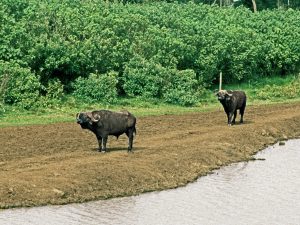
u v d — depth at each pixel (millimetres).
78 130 47938
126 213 30938
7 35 58719
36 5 66562
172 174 37531
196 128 51344
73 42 61656
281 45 85125
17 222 28641
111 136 45938
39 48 58719
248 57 78062
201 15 86938
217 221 30375
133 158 38656
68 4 71312
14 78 55500
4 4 64625
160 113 58438
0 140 43156
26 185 32188
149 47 68125
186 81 65625
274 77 84875
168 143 44125
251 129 51531
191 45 73000
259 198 34406
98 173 34812
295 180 38562
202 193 35062
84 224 28891
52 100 56656
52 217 29594
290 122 56969
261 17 92375
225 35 77562
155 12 79188
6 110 53219
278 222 30516
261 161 43969
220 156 43094
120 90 64250
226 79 77438
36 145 42031
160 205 32562
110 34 65500
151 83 63375
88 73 62344
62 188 32625
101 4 75688
